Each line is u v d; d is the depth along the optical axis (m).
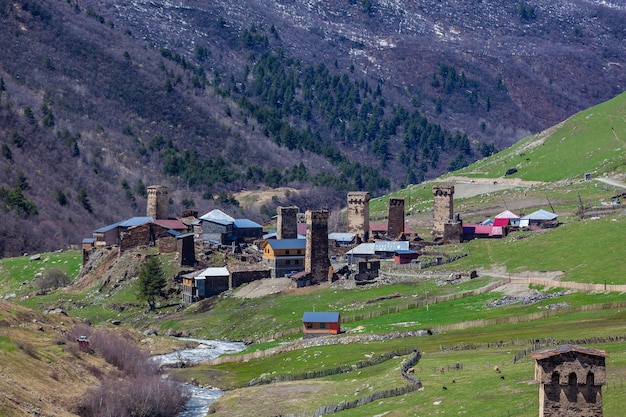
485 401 172.25
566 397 114.56
